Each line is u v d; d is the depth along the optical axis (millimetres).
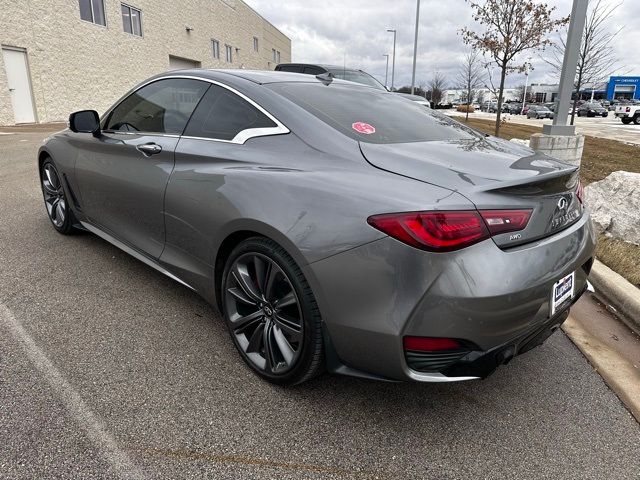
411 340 1857
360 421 2166
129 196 3162
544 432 2168
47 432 1967
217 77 2895
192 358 2570
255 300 2377
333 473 1865
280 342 2287
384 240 1854
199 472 1823
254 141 2539
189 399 2240
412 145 2373
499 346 1928
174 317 2992
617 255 4133
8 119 16156
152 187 2916
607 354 2879
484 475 1901
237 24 38500
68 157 3850
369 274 1884
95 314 2984
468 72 28078
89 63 20047
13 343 2613
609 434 2178
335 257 1952
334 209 1999
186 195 2648
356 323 1937
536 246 1994
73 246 4129
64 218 4223
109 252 4016
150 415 2115
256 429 2076
